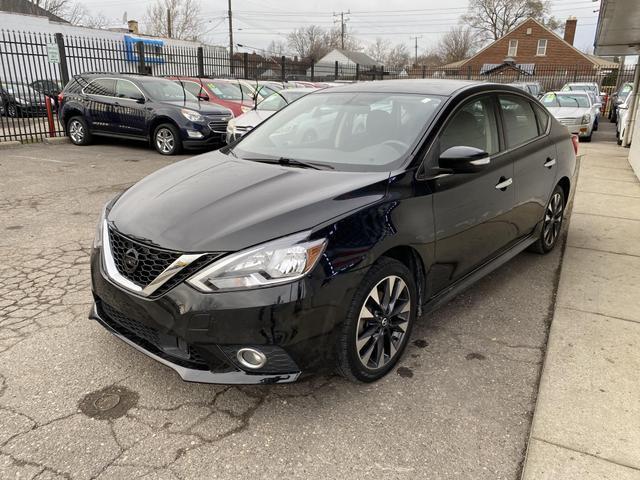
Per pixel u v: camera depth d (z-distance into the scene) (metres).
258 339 2.34
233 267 2.33
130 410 2.58
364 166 3.07
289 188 2.80
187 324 2.37
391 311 2.83
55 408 2.58
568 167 4.93
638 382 2.86
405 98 3.57
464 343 3.31
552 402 2.69
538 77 37.59
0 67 20.70
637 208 6.75
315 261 2.38
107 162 9.80
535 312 3.77
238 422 2.52
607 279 4.34
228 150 3.81
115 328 2.83
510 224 3.96
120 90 11.26
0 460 2.23
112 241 2.76
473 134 3.54
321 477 2.19
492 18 70.62
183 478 2.16
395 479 2.19
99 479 2.14
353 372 2.69
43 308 3.64
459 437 2.45
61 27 24.55
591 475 2.21
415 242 2.88
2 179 7.95
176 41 30.98
